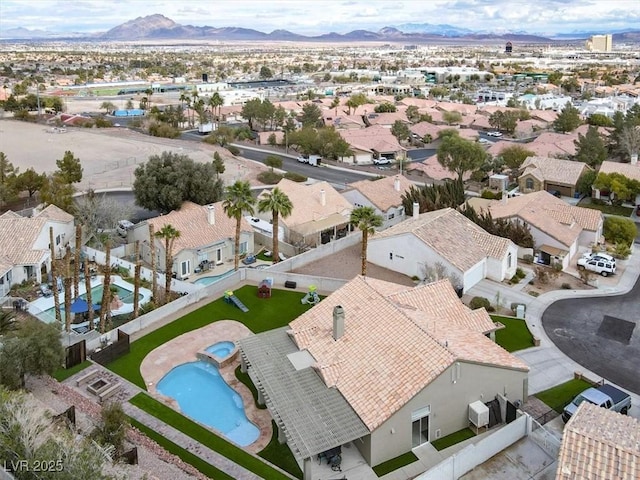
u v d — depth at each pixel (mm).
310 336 41406
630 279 62031
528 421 35344
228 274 66875
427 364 35281
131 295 58812
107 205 76688
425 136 163250
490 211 75750
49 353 39156
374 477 32594
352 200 89000
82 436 31781
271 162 126625
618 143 135500
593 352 46969
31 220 65312
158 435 36375
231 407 40281
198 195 81125
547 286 60406
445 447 35094
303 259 67438
